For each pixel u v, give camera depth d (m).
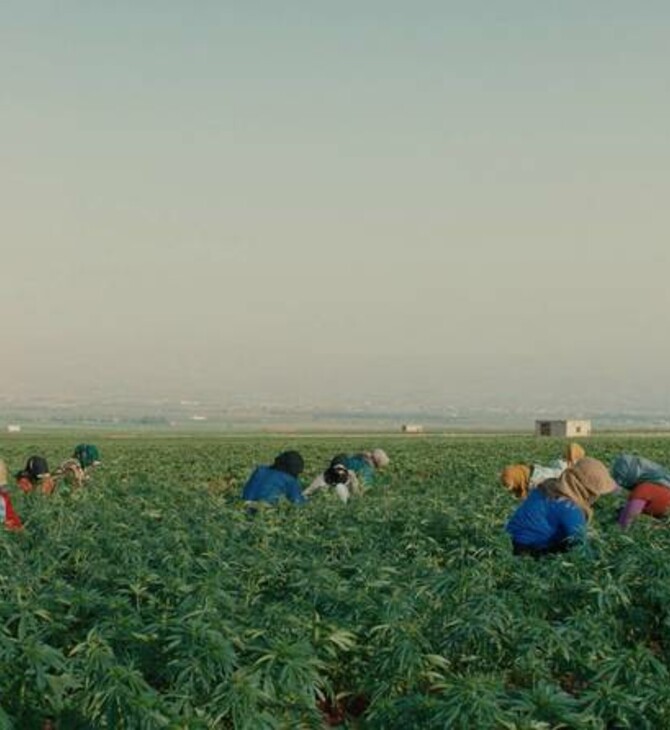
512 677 11.81
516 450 68.25
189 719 8.93
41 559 16.41
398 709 9.66
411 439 109.75
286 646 10.34
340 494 26.08
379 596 13.05
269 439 115.56
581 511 17.14
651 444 79.69
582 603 13.67
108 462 52.44
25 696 10.54
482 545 17.75
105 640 11.25
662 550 15.57
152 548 16.84
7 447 80.50
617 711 9.70
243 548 16.73
